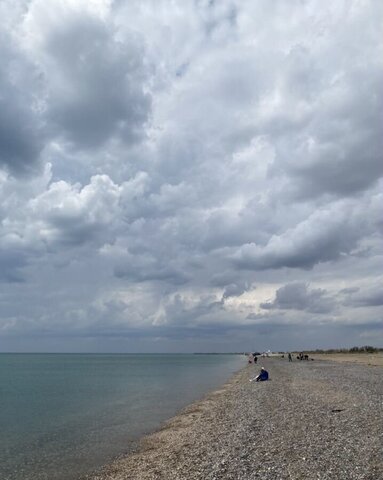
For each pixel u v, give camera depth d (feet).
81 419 119.14
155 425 104.53
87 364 599.57
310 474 50.78
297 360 437.99
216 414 108.27
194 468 58.44
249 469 54.85
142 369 433.89
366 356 475.31
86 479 61.67
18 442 90.33
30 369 447.42
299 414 90.43
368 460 53.93
